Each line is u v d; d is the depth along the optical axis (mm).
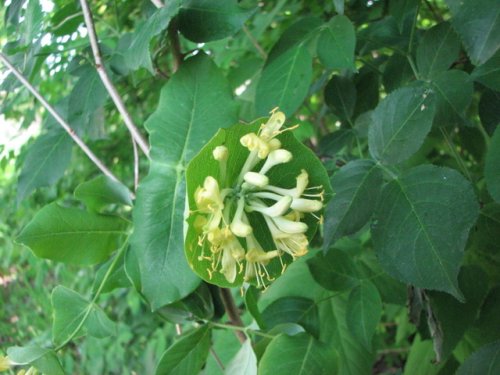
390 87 277
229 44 377
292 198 173
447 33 236
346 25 224
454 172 181
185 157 202
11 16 238
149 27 195
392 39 278
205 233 167
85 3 221
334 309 270
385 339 484
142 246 196
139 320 589
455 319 214
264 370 206
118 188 221
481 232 223
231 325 233
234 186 180
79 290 637
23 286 761
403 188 185
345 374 259
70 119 245
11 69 247
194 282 192
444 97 218
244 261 187
